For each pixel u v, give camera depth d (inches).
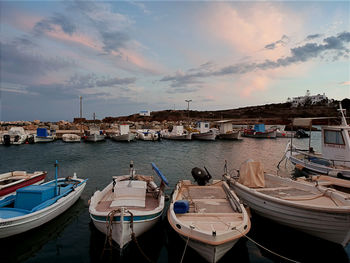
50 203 357.4
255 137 2178.9
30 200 349.1
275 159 1026.1
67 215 401.1
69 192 421.4
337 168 557.9
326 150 619.2
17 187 455.8
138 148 1416.1
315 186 379.9
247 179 412.8
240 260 282.0
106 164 898.1
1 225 284.7
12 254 287.1
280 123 5036.9
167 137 2000.5
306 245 314.5
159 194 387.5
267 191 391.2
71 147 1437.0
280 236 338.0
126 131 1913.1
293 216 314.8
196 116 6397.6
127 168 824.3
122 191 365.7
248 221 281.4
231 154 1171.9
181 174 737.0
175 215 293.3
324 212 284.8
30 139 1615.4
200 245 247.6
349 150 556.7
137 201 353.4
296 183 413.7
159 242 322.7
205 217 299.0
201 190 421.4
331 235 297.7
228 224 276.1
